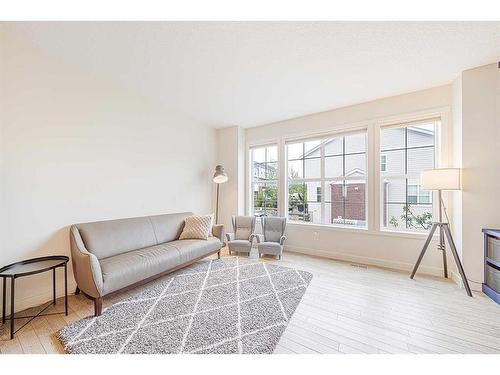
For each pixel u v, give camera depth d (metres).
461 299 2.40
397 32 2.03
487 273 2.52
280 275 3.06
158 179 3.77
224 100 3.64
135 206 3.39
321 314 2.11
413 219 3.44
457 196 2.87
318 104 3.79
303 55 2.40
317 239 4.11
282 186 4.58
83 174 2.76
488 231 2.44
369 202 3.62
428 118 3.21
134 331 1.83
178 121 4.16
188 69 2.71
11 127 2.18
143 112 3.52
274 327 1.89
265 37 2.11
